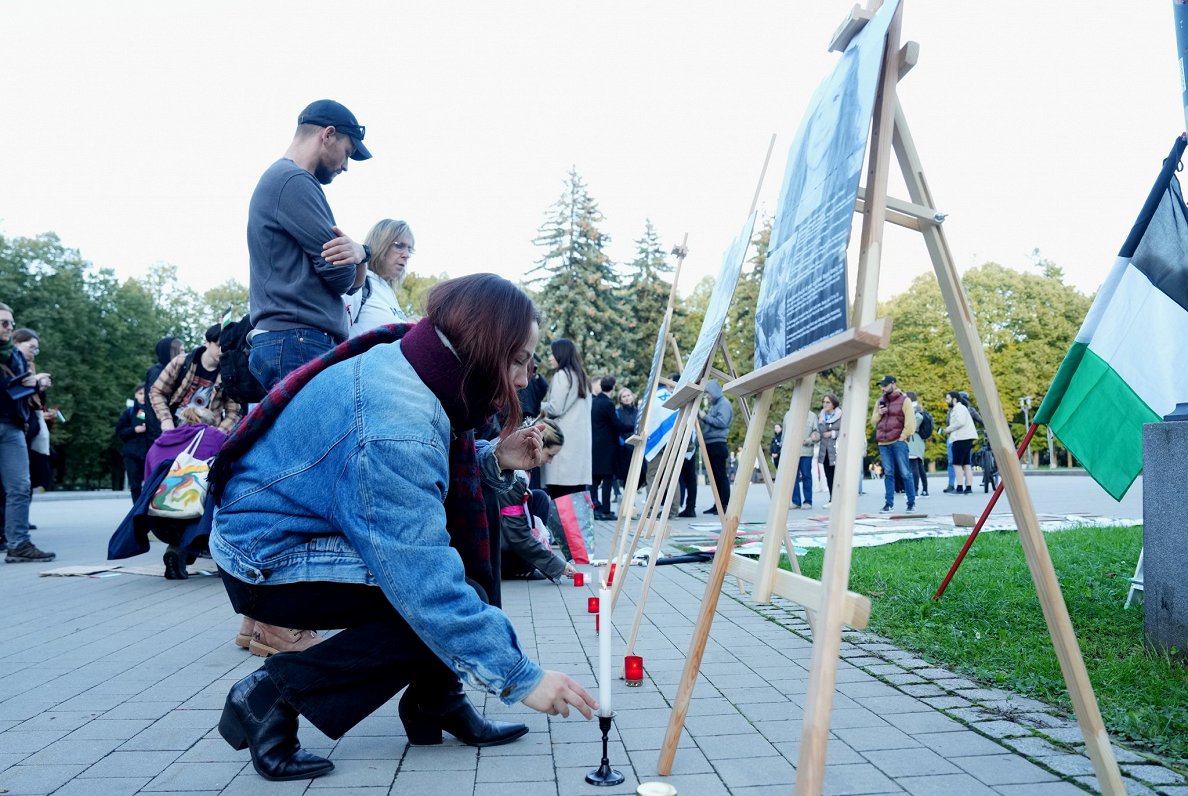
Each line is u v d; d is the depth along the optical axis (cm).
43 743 286
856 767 255
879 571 604
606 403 1295
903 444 1347
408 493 226
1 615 526
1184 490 350
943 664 374
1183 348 414
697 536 988
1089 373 435
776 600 559
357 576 237
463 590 228
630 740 288
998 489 482
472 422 253
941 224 232
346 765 265
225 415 716
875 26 230
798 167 280
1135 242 421
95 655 417
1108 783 208
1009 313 5541
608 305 4947
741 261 438
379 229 504
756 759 267
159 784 249
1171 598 357
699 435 551
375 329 265
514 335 244
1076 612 451
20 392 803
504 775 255
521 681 225
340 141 425
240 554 242
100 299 4447
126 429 1106
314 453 238
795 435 231
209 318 6109
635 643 437
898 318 5584
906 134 234
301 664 247
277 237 397
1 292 4031
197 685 361
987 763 257
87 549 946
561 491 826
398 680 250
